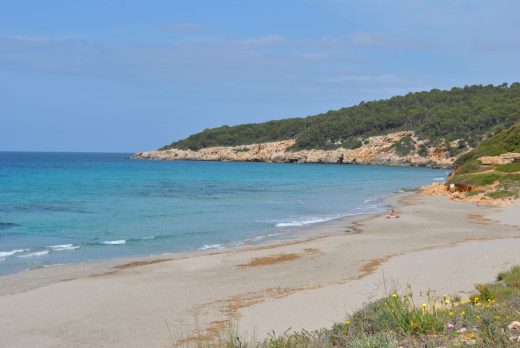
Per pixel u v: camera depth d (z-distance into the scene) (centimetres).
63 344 1211
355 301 1507
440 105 19300
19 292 1711
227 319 1376
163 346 1168
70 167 13588
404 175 11169
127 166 15212
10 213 4134
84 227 3422
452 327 829
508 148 7262
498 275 1645
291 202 5294
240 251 2488
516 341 740
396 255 2278
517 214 3853
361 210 4503
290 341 857
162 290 1725
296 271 2003
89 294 1672
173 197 5762
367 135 19150
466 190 5388
